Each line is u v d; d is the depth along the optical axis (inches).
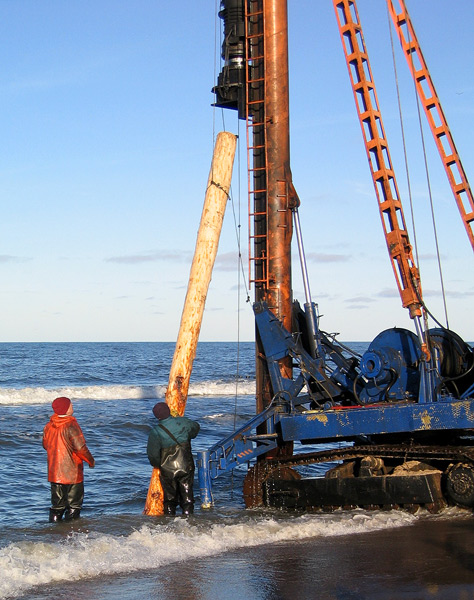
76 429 430.6
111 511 501.7
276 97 526.0
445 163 482.6
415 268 460.8
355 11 506.0
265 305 506.3
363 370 458.6
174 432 447.2
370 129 493.4
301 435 455.8
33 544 331.9
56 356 4222.4
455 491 398.6
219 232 507.5
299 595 262.4
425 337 441.1
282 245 519.2
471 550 314.7
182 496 443.5
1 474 636.7
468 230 476.1
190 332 490.6
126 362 3472.0
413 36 492.7
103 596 263.9
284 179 522.9
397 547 325.7
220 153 512.7
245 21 538.9
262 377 522.0
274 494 458.0
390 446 439.5
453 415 407.2
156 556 317.1
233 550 330.0
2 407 1350.9
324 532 362.0
